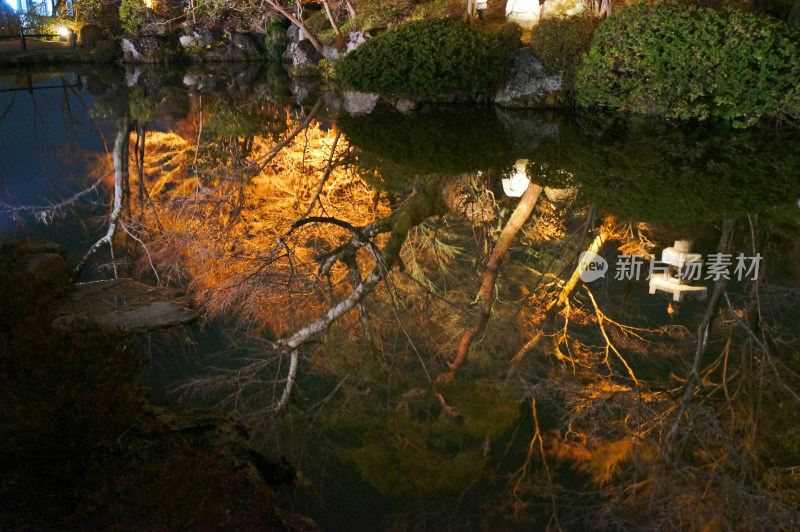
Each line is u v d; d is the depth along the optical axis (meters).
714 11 11.23
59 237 6.84
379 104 13.87
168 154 10.77
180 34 22.20
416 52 12.91
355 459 3.33
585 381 4.15
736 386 4.13
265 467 3.18
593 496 3.11
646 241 6.45
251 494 2.79
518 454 3.41
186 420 3.38
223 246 6.65
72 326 4.46
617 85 11.95
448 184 8.45
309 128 12.07
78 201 8.27
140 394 3.69
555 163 9.12
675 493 3.17
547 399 3.93
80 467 2.81
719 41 10.84
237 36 22.45
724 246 6.21
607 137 10.61
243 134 11.87
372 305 5.25
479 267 6.21
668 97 11.30
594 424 3.69
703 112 11.02
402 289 5.59
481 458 3.36
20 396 2.79
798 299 5.19
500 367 4.31
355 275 5.83
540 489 3.14
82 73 19.56
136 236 6.96
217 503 2.62
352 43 16.94
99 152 10.96
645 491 3.17
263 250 6.58
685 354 4.49
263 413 3.72
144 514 2.52
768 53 10.45
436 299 5.43
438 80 12.76
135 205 8.12
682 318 4.98
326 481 3.15
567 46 12.53
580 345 4.61
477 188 8.25
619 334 4.77
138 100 15.48
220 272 5.87
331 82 17.34
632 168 8.70
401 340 4.68
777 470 3.39
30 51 20.77
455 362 4.36
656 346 4.59
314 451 3.39
